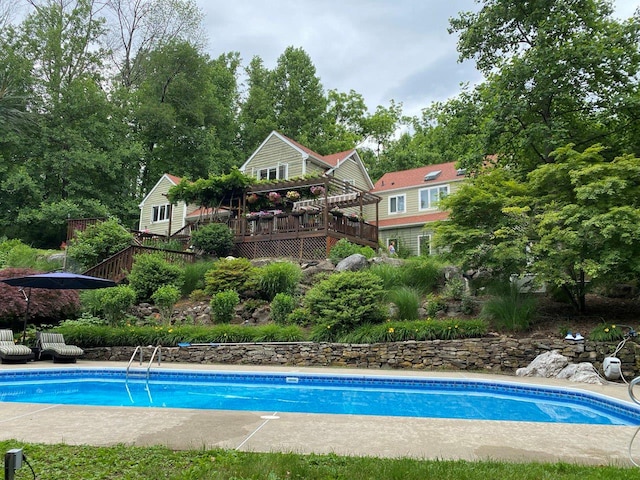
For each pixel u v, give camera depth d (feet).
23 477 10.64
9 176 95.96
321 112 151.33
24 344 38.32
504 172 49.44
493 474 11.03
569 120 54.95
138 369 33.91
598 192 33.91
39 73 112.37
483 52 59.11
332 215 64.39
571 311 40.32
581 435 15.97
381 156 152.05
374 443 14.42
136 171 125.18
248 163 97.71
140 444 13.84
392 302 42.91
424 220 86.48
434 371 34.99
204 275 53.16
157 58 124.16
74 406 20.35
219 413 18.93
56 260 68.85
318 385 31.73
